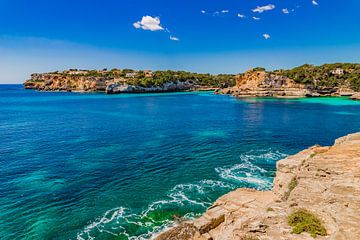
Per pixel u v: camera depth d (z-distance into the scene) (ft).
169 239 59.31
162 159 126.00
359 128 204.74
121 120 246.06
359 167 56.13
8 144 153.89
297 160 78.95
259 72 560.20
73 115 282.15
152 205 82.02
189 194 89.20
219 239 48.49
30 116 275.39
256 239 39.01
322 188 53.42
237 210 66.59
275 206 47.39
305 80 522.06
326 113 293.64
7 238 66.33
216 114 288.51
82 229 69.97
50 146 149.48
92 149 143.33
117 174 107.04
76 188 93.97
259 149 143.54
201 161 122.83
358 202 43.16
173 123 229.04
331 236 37.04
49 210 79.15
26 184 96.89
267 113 296.10
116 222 73.10
